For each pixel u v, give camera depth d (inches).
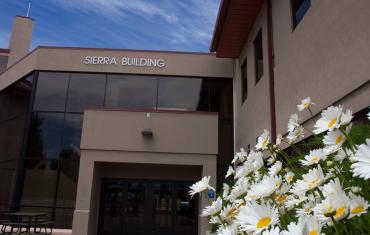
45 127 539.2
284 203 53.2
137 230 471.2
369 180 45.8
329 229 39.8
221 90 541.3
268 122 309.6
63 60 555.5
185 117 460.8
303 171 74.0
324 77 197.9
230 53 483.2
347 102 171.8
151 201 481.1
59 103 546.0
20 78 591.8
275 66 301.6
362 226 38.4
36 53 562.6
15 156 555.2
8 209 532.4
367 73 151.0
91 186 434.0
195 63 545.3
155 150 449.7
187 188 486.3
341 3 179.2
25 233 445.7
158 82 545.6
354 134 76.4
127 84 546.9
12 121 590.6
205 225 401.4
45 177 522.3
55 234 447.5
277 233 33.3
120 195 481.7
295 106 245.0
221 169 504.7
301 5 253.9
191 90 541.6
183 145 452.8
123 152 449.4
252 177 68.9
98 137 450.0
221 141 516.4
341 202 35.1
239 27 405.1
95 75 553.0
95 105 540.7
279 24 296.5
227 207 56.2
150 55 551.2
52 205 510.9
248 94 414.6
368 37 151.0
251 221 38.2
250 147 391.9
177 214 477.7
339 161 54.2
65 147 531.5
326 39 197.0
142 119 458.6
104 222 471.5
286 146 246.7
